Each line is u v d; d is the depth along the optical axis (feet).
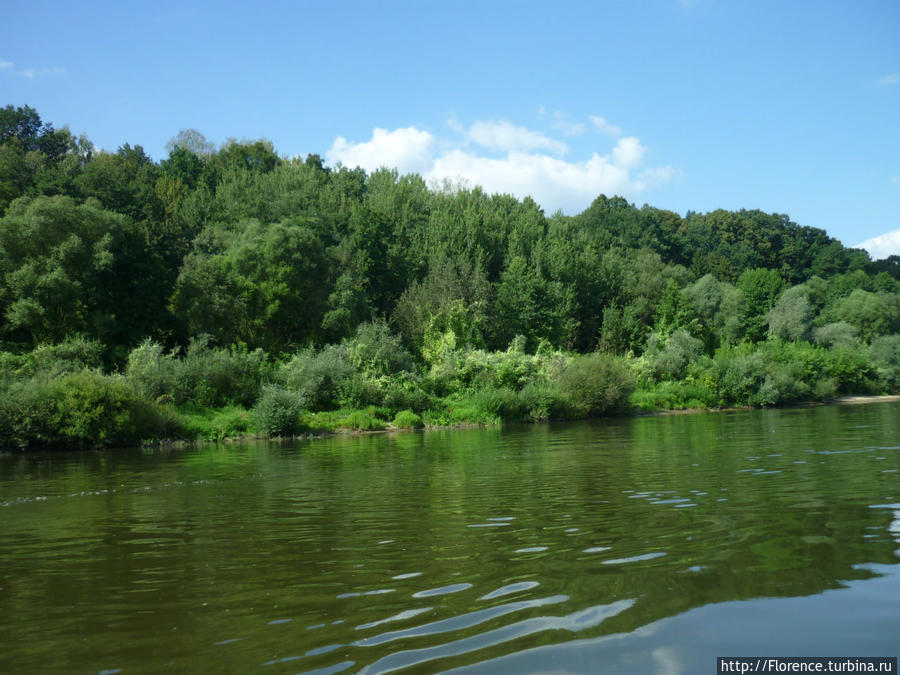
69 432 93.45
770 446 71.36
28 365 118.73
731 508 35.65
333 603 21.03
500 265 262.47
